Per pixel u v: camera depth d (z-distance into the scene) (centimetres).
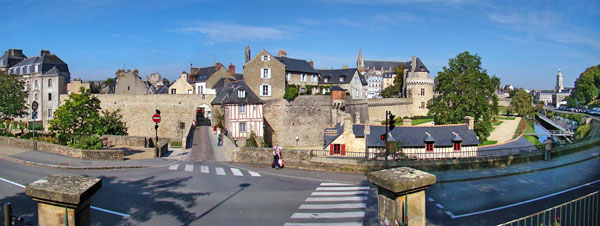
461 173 1862
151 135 5047
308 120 5000
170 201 1330
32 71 5906
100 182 616
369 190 1527
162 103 5056
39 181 588
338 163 1916
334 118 5147
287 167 2023
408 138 2736
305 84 6041
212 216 1180
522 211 1270
